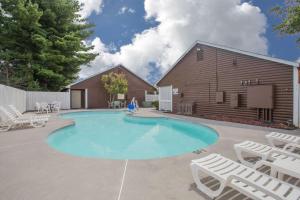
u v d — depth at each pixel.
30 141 6.10
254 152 4.06
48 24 22.56
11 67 21.31
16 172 3.70
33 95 18.94
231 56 12.21
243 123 10.09
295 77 9.01
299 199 2.30
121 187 3.14
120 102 25.52
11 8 19.62
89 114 18.52
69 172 3.70
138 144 8.12
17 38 20.52
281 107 9.61
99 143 8.25
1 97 10.06
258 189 2.35
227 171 3.00
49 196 2.86
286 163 3.27
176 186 3.18
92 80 24.86
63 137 9.16
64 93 20.97
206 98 14.24
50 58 20.88
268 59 10.03
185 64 16.44
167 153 6.90
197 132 10.49
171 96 18.42
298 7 6.25
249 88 10.89
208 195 2.87
